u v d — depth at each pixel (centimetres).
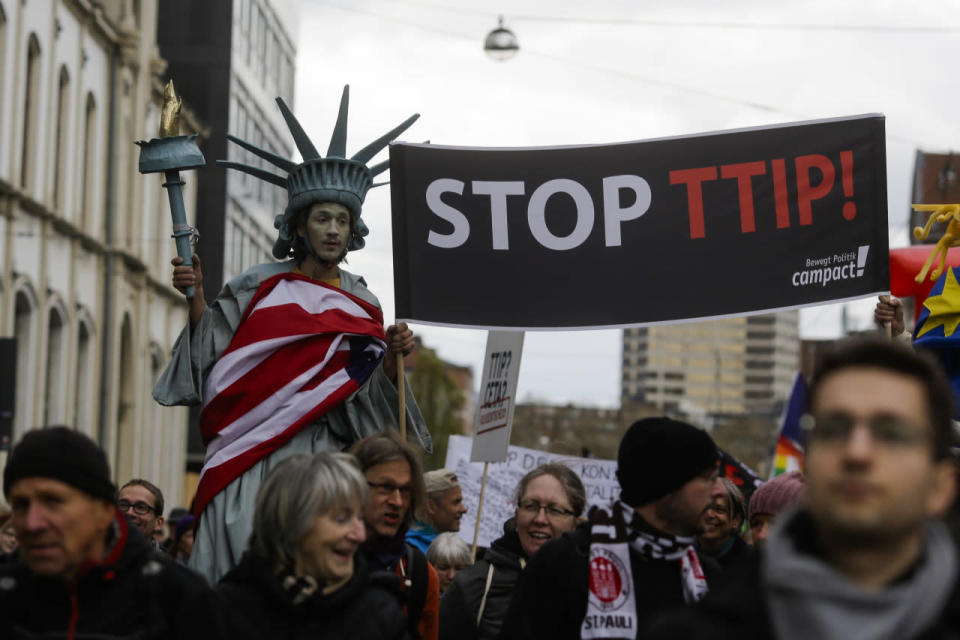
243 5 4719
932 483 281
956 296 702
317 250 663
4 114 2986
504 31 2309
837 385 279
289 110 668
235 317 662
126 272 3891
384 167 700
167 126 655
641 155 716
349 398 664
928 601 260
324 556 452
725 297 711
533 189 715
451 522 866
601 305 713
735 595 278
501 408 913
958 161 4794
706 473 480
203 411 661
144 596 414
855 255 710
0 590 414
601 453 7719
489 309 712
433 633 604
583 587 480
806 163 712
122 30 3806
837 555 275
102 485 412
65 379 3438
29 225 3164
